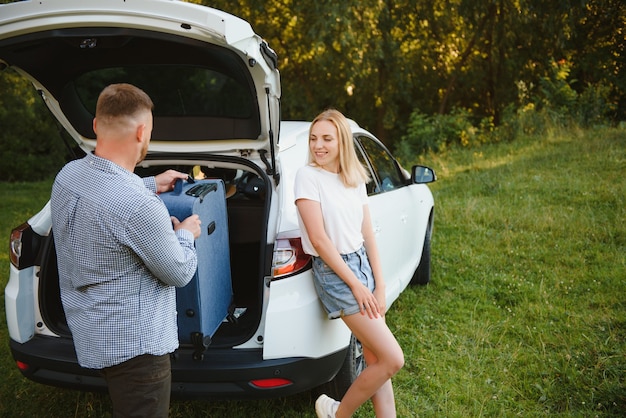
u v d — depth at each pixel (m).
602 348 3.47
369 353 2.55
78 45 2.36
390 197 3.77
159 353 1.93
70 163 1.95
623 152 8.71
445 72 15.89
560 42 13.05
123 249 1.83
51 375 2.58
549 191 7.18
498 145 11.35
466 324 3.95
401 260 3.92
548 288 4.49
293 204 2.70
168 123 2.92
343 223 2.45
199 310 2.34
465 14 13.87
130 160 1.92
